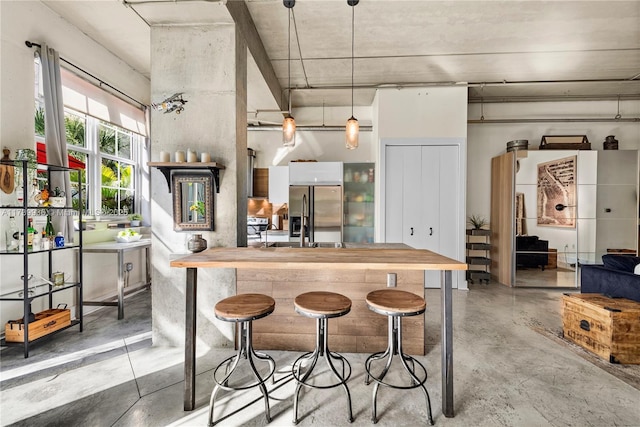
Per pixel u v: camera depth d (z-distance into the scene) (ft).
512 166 15.88
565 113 17.56
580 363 7.89
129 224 14.23
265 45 11.91
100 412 5.91
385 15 10.09
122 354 8.27
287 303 8.56
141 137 15.28
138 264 14.89
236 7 8.82
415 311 5.84
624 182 15.84
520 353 8.45
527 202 15.84
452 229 15.58
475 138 17.90
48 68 9.27
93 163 12.78
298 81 15.28
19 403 6.15
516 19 10.30
